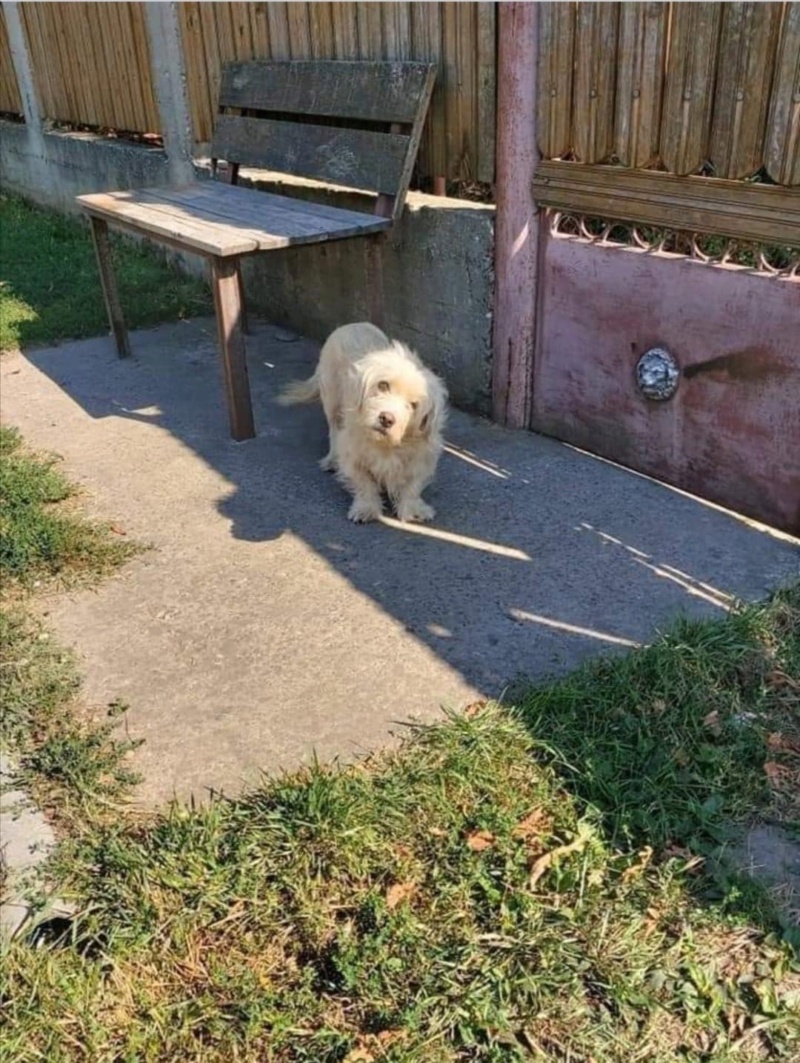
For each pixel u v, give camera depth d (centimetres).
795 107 287
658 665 268
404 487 368
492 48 399
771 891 207
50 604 319
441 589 322
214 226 430
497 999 185
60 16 777
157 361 558
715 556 334
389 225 439
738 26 295
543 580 325
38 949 199
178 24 622
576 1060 175
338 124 497
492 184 432
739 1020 181
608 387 394
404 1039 179
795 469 332
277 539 359
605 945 195
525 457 416
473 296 439
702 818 222
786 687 266
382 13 454
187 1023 183
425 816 226
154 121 698
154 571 338
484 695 269
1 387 524
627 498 377
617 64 337
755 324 324
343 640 296
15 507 374
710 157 318
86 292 673
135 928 201
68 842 222
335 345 392
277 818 224
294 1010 185
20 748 252
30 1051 179
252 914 204
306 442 446
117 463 427
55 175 888
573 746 246
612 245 368
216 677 280
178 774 243
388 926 198
